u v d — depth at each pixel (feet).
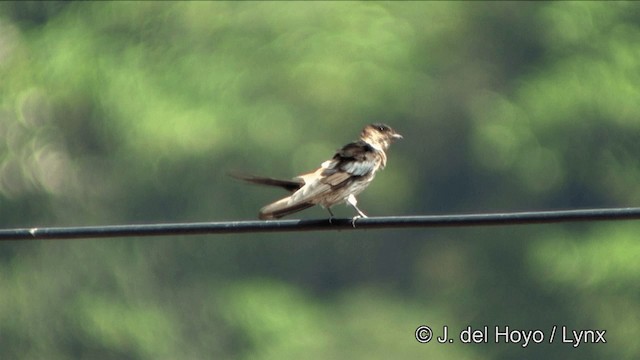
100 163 85.76
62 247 79.87
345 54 90.17
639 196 91.15
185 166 87.76
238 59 89.66
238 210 88.94
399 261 95.96
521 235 91.09
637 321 84.43
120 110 85.87
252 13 90.48
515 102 94.32
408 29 93.09
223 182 88.43
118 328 79.15
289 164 89.40
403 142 96.58
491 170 95.55
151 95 86.79
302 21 90.43
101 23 88.53
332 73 89.25
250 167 89.04
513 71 97.35
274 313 89.86
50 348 77.00
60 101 85.10
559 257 88.89
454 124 96.63
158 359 80.48
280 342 88.69
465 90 96.58
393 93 91.81
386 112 92.07
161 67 88.33
